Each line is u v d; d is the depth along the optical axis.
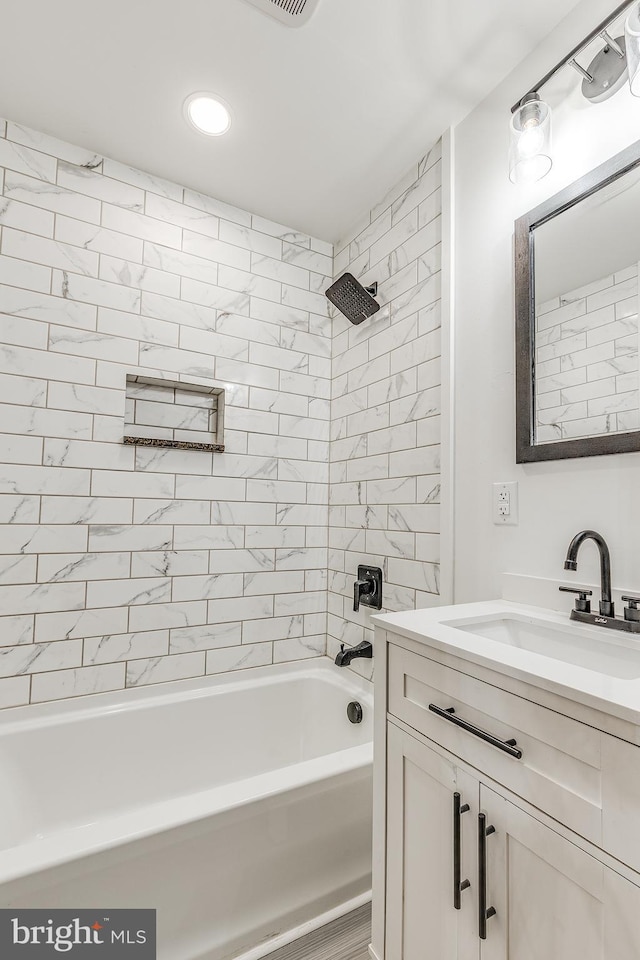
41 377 1.62
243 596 1.99
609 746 0.61
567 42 1.23
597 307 1.11
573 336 1.16
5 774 1.46
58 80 1.43
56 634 1.62
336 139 1.66
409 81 1.42
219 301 1.99
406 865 0.97
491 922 0.76
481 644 0.86
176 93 1.48
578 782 0.64
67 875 0.92
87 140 1.68
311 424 2.21
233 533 1.98
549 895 0.68
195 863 1.06
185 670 1.85
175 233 1.90
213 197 1.99
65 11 1.22
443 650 0.88
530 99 1.13
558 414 1.18
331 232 2.23
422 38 1.28
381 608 1.82
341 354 2.20
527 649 1.11
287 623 2.09
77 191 1.71
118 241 1.78
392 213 1.90
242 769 1.86
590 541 1.11
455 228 1.55
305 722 2.01
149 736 1.71
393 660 1.03
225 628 1.95
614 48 1.03
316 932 1.20
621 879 0.58
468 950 0.80
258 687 1.94
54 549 1.63
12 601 1.56
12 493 1.57
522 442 1.26
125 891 0.98
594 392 1.10
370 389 1.97
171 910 1.03
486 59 1.35
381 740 1.06
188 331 1.91
